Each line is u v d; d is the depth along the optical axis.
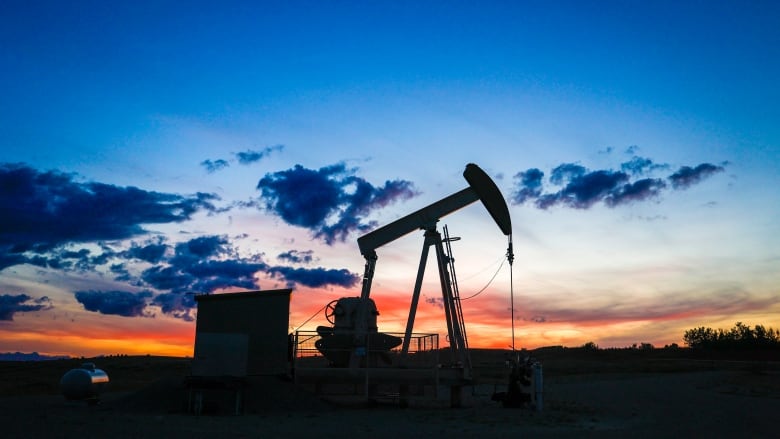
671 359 83.94
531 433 14.62
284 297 21.88
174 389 20.12
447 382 21.17
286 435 13.65
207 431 14.05
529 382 21.94
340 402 22.38
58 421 15.70
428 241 23.44
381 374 21.23
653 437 14.10
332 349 22.25
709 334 106.50
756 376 44.53
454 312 22.72
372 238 23.61
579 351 100.00
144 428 14.41
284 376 21.22
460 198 23.72
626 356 90.81
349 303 22.98
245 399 19.44
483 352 70.94
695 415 19.52
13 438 12.62
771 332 100.06
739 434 14.89
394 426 15.77
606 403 24.22
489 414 19.03
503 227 22.86
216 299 22.02
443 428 15.47
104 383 22.45
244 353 18.97
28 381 37.59
